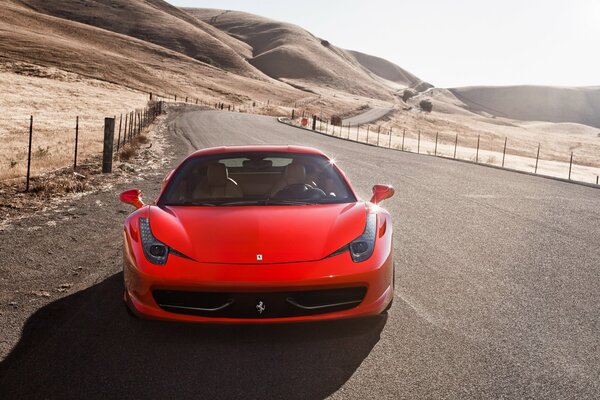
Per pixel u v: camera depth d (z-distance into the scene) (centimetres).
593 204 1070
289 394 318
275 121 5334
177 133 2956
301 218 428
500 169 1858
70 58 10906
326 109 13575
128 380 335
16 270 555
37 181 1202
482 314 446
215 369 349
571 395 317
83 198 1015
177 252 388
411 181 1367
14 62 8881
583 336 402
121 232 739
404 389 323
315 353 372
